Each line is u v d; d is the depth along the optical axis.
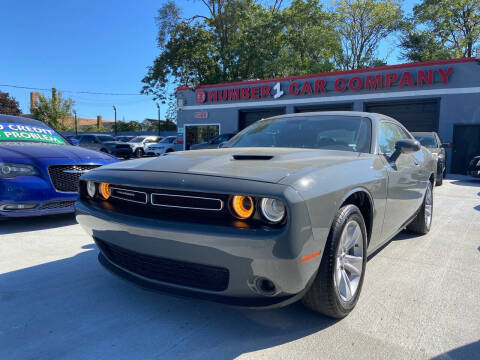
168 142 23.58
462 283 2.91
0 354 1.88
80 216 2.44
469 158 13.76
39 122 5.73
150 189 2.05
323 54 29.62
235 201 1.80
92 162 4.70
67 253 3.50
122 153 21.16
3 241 3.86
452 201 6.98
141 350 1.94
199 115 20.58
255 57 27.47
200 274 2.01
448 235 4.43
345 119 3.20
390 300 2.58
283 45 28.20
